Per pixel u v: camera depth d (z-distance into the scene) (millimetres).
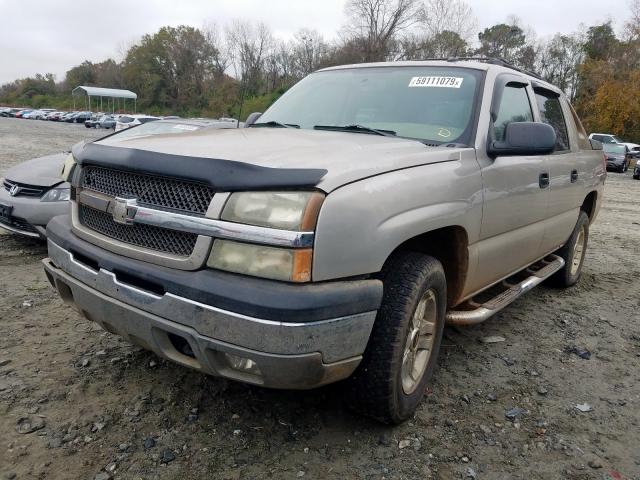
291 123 3676
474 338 4027
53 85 118500
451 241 3004
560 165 4211
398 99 3486
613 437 2830
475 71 3502
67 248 2658
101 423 2646
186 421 2707
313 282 2088
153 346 2363
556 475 2498
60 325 3781
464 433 2771
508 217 3393
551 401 3158
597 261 6840
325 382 2244
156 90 83062
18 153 18359
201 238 2143
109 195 2498
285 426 2717
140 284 2318
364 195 2217
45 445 2463
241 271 2092
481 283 3412
